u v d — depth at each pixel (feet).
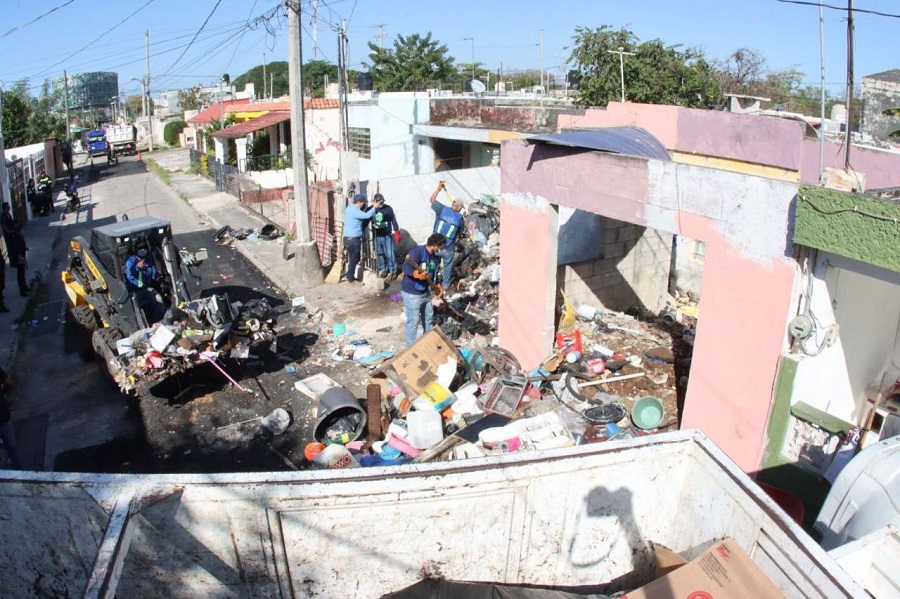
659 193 19.22
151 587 9.91
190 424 24.08
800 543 8.18
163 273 29.30
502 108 50.08
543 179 23.49
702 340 18.85
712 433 19.08
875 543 9.98
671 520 10.75
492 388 23.88
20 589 10.31
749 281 17.11
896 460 12.37
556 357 25.55
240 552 9.75
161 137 178.40
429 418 21.29
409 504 9.57
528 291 25.49
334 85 72.79
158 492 9.16
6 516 9.66
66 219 66.08
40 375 28.35
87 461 21.94
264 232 52.95
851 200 13.70
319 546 9.79
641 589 8.75
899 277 14.37
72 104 179.93
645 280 33.45
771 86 72.54
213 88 197.16
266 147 83.10
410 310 27.55
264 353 29.81
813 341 16.43
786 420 16.92
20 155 77.82
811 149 24.77
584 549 10.61
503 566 10.46
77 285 30.76
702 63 53.11
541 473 9.78
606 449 10.03
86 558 9.96
